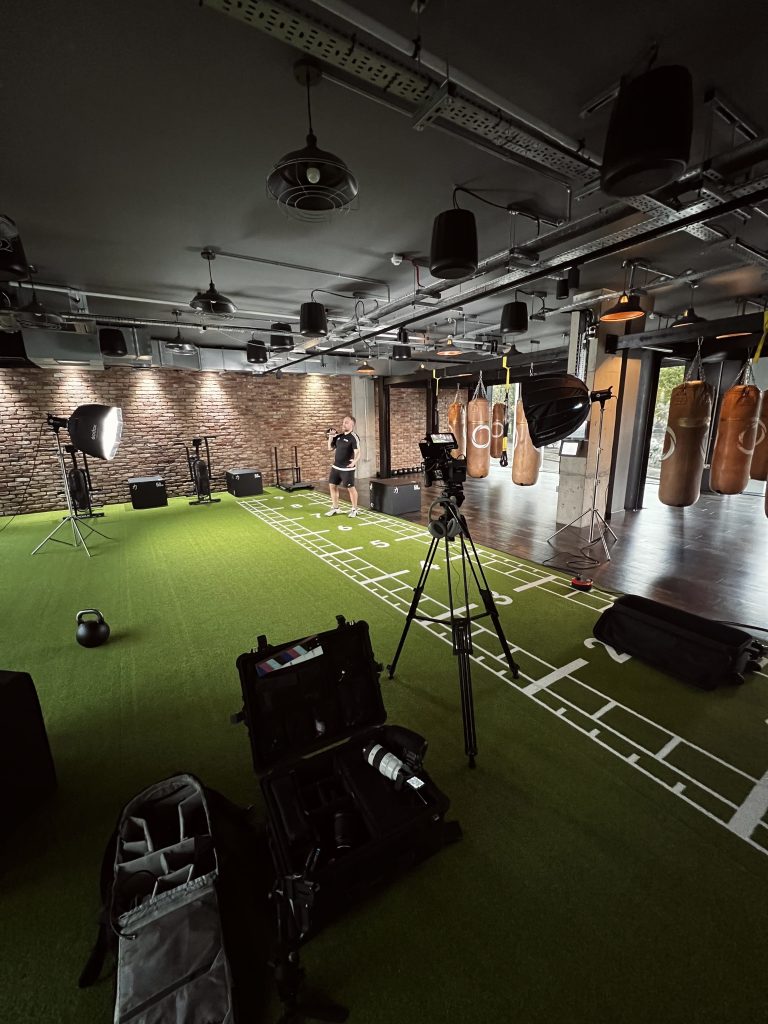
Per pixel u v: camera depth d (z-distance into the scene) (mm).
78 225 3240
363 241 3602
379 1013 1125
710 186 2260
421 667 2707
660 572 4180
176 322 6234
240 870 1502
